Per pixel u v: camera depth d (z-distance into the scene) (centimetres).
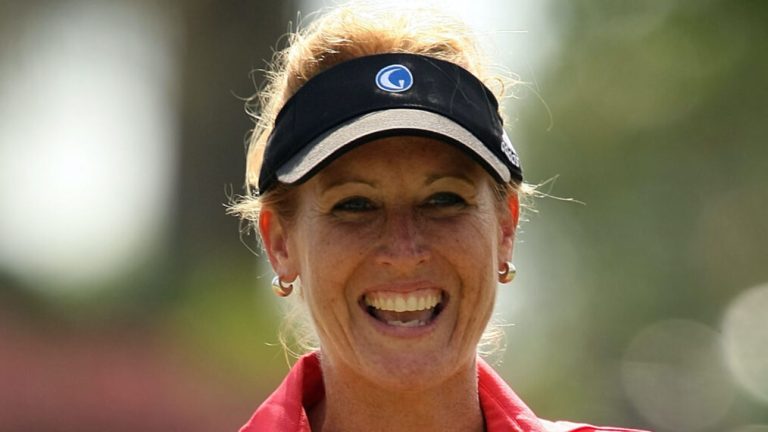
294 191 1565
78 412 3916
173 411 4028
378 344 1518
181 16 5756
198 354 4419
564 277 6356
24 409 3872
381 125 1487
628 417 6362
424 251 1502
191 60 5756
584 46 6250
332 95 1527
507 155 1559
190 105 5747
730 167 6372
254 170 1706
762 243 6400
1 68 6531
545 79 6191
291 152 1530
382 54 1544
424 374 1510
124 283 4972
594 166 6269
